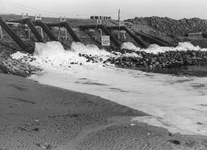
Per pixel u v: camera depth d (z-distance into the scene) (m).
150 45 44.38
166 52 39.62
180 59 33.84
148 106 10.18
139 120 8.17
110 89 14.18
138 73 21.88
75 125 7.59
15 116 8.30
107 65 26.58
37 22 39.59
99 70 22.83
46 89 12.58
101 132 6.96
